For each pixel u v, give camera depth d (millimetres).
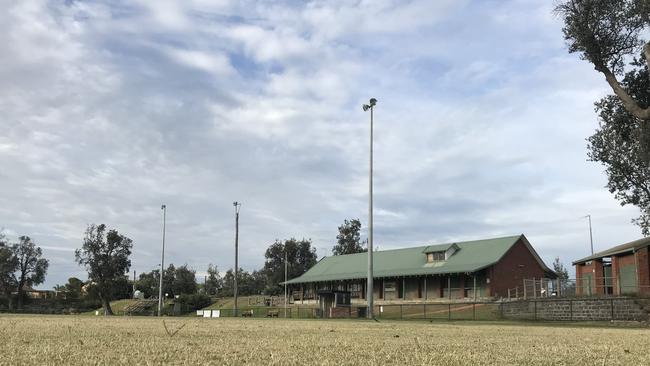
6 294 91438
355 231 100438
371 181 37688
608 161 37000
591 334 14922
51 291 113562
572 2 27172
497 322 29734
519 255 58500
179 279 105625
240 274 112688
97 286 76438
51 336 9867
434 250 62000
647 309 30812
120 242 77438
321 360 6484
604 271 43469
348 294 49531
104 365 5719
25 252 92500
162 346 8000
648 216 38406
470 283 57344
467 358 7051
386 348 8359
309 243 102750
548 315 36625
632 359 7266
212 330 13273
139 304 88750
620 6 26422
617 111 33156
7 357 6273
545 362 6762
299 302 74625
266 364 6059
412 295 62500
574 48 27781
